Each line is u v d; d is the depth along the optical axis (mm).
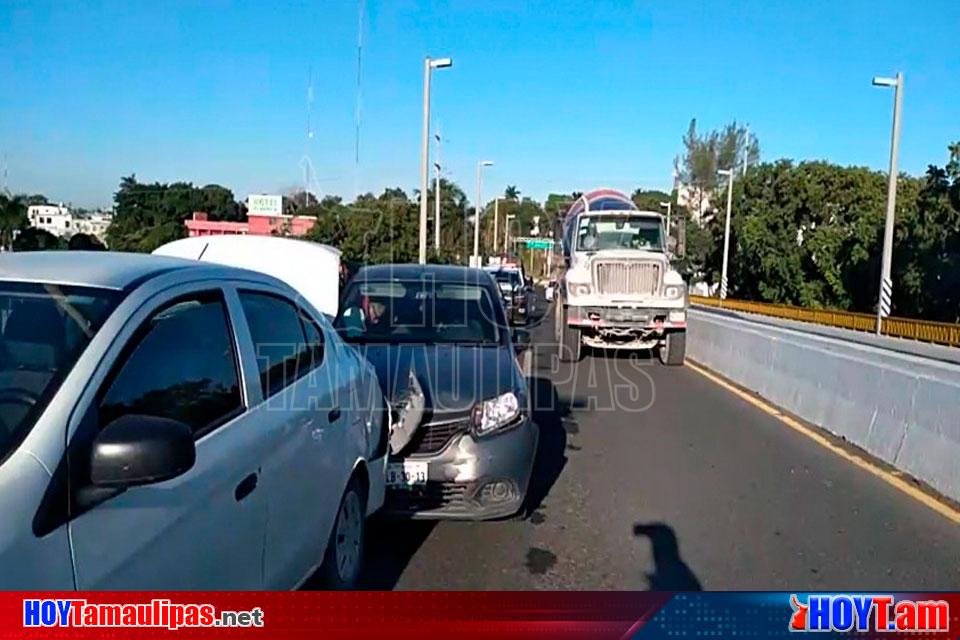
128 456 2246
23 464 2162
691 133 100062
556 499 6309
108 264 3105
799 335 11453
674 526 5688
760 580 4750
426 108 24984
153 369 2777
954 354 24906
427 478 5090
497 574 4777
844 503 6258
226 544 2875
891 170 32125
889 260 33219
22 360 2492
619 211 16328
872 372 8148
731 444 8266
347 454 4203
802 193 51656
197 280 3264
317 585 3879
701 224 73250
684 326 14805
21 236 16891
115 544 2328
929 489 6672
